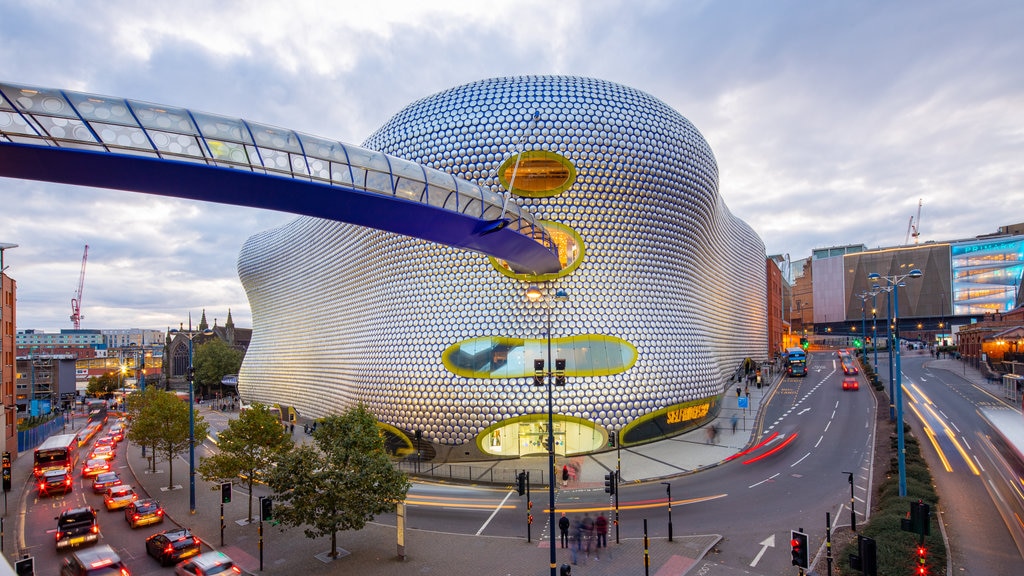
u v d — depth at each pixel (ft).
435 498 108.06
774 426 161.58
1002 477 83.92
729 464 124.47
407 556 77.51
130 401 189.16
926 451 118.93
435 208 84.58
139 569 77.36
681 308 170.19
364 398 164.35
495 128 153.38
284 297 263.70
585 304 154.10
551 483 60.75
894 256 549.13
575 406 143.54
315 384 222.07
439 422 145.28
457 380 145.59
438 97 163.53
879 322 549.13
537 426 143.54
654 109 166.09
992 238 518.78
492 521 92.68
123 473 144.36
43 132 58.23
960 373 255.91
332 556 77.61
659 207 164.45
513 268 139.54
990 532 74.54
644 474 118.93
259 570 74.23
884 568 61.77
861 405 185.57
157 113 63.57
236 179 68.80
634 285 159.84
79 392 469.98
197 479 134.10
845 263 570.87
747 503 95.45
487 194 96.84
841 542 75.00
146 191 70.38
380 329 168.35
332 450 77.51
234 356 369.71
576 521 89.51
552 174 158.61
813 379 260.42
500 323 151.84
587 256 156.04
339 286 203.72
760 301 348.18
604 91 162.61
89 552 73.10
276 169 70.08
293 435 192.34
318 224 226.17
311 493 74.18
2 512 109.60
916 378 241.14
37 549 88.17
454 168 154.40
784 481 107.65
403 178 81.56
